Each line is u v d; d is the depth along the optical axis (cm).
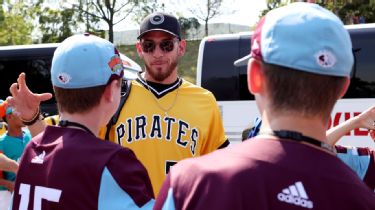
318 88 131
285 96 133
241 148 136
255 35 141
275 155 130
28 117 253
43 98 252
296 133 133
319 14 134
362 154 262
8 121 478
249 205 126
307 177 128
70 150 189
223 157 135
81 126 199
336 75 131
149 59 312
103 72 199
